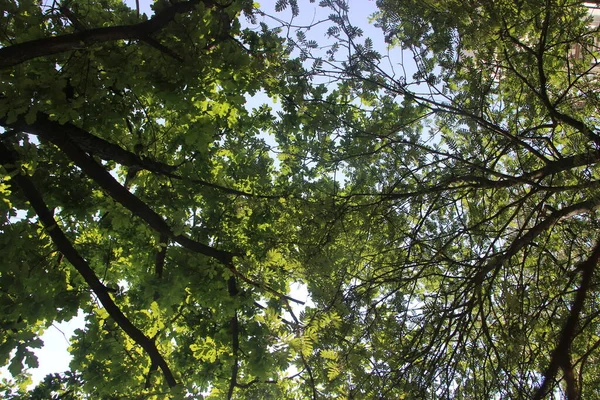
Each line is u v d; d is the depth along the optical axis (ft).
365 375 13.62
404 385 12.85
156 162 17.22
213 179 19.52
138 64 13.34
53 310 14.12
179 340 20.54
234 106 16.97
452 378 12.69
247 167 20.01
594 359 12.71
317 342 13.42
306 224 17.22
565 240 15.19
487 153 15.80
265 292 17.67
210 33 13.42
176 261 17.37
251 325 18.02
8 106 11.14
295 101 16.52
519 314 12.28
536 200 15.70
